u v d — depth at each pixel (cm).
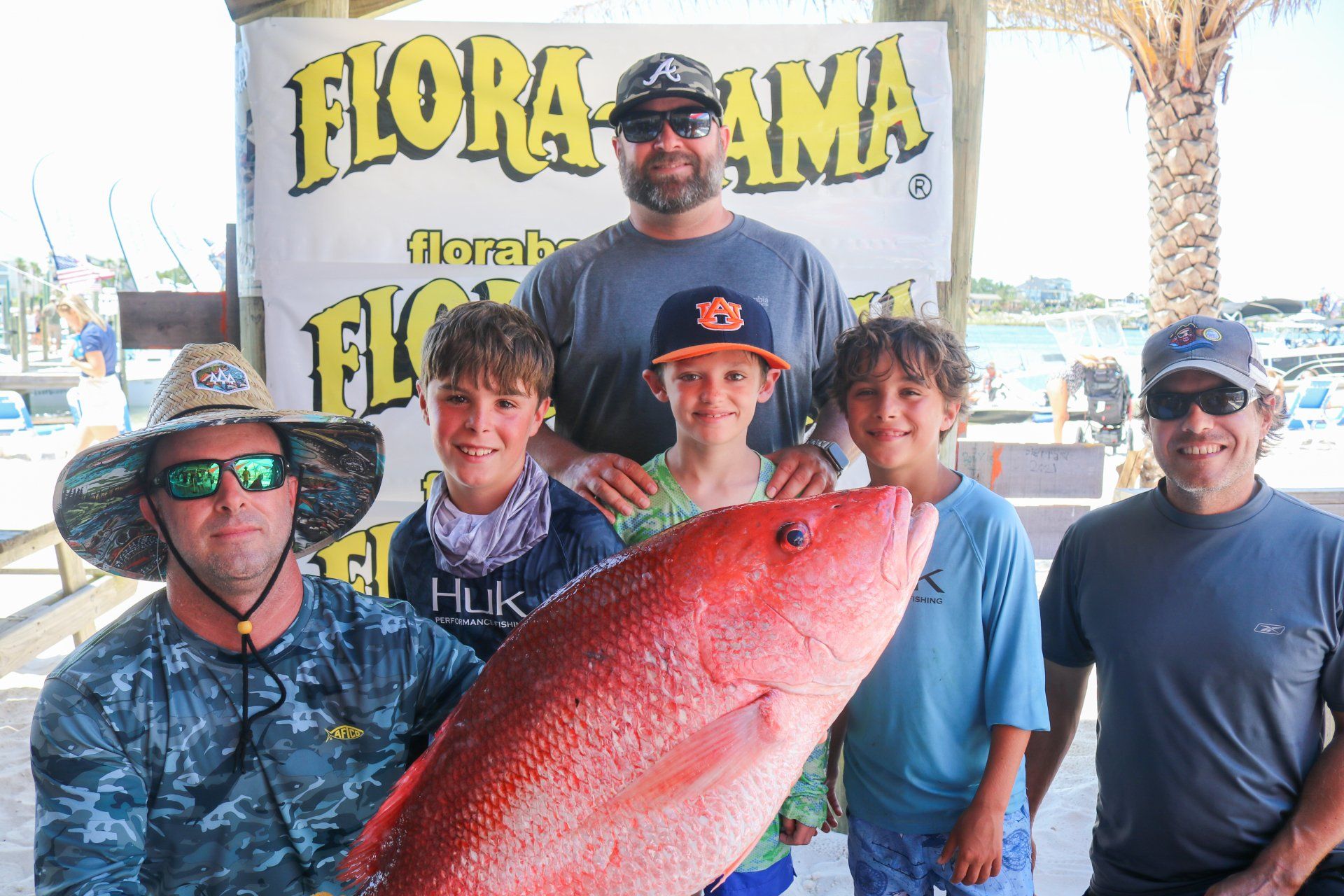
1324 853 197
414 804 133
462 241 359
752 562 123
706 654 122
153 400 161
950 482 230
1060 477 495
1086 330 1986
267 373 364
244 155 365
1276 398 211
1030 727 210
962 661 216
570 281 310
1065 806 390
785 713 122
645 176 287
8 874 339
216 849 157
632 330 300
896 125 354
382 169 356
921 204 356
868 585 124
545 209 357
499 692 130
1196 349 208
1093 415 1239
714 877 121
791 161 354
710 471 240
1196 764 210
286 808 159
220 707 156
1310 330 3359
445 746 133
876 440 228
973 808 207
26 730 471
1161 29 838
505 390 217
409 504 366
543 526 225
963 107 361
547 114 354
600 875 122
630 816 120
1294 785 206
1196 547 213
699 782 118
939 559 220
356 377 363
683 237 302
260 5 362
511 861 124
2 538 518
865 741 226
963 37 357
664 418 300
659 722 121
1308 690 204
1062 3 844
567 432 315
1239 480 209
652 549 128
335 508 189
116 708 151
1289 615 202
